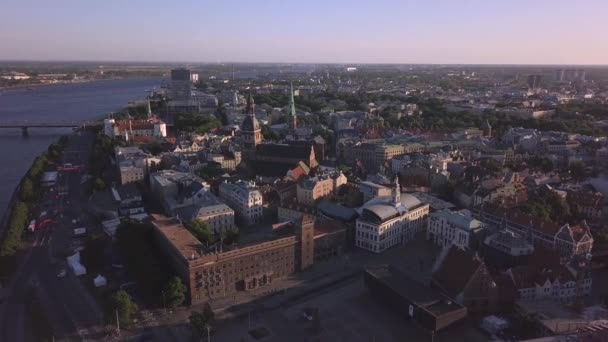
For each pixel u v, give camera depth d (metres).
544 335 193.00
